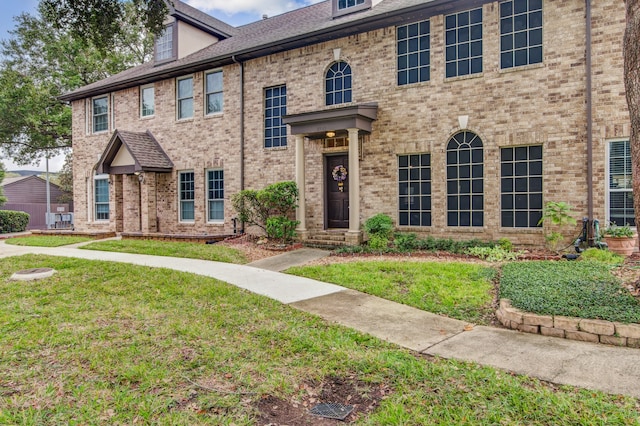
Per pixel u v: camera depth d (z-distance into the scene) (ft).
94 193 61.62
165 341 15.42
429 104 36.81
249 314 18.79
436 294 21.50
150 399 11.23
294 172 44.27
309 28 43.68
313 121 39.14
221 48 52.42
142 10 38.60
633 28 17.63
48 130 85.40
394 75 38.42
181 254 36.06
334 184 43.01
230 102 48.65
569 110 31.27
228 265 31.42
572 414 10.12
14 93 77.56
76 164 63.31
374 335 16.34
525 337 15.90
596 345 14.89
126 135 51.98
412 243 34.99
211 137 50.03
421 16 36.86
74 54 81.56
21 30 79.92
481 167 34.94
